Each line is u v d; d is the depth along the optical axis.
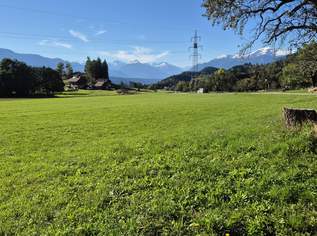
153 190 8.92
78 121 30.00
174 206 7.71
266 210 7.20
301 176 8.89
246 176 9.30
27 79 131.62
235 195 8.01
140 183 9.48
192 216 7.23
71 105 56.62
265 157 10.80
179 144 14.47
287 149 11.09
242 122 22.12
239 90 159.12
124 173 10.60
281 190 7.98
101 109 44.38
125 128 24.14
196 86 193.38
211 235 6.45
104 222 7.31
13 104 64.50
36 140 19.67
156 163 11.43
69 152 15.29
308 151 10.89
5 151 16.44
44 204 8.52
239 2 17.77
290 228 6.49
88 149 15.62
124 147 15.05
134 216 7.41
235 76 173.00
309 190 7.99
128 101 68.25
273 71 131.00
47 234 6.98
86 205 8.25
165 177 9.85
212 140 14.33
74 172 11.43
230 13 17.95
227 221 6.81
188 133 18.20
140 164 11.59
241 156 11.16
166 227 6.86
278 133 13.78
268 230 6.50
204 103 53.44
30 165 13.02
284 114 14.70
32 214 8.02
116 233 6.75
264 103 47.91
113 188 9.23
